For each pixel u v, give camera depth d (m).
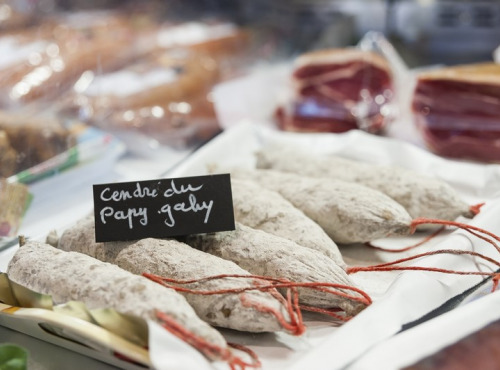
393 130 2.35
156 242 1.36
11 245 1.59
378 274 1.48
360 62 2.42
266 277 1.26
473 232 1.49
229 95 2.51
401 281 1.30
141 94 2.40
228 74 2.77
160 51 2.73
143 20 2.98
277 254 1.33
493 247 1.50
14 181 1.80
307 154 1.92
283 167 1.89
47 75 2.37
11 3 2.88
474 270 1.42
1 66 2.39
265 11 3.14
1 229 1.63
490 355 1.09
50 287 1.22
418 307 1.27
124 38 2.79
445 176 1.89
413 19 2.82
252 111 2.46
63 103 2.30
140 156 2.27
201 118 2.39
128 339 1.15
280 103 2.45
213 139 2.17
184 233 1.38
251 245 1.37
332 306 1.30
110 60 2.62
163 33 2.92
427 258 1.40
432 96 2.16
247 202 1.57
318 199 1.61
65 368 1.24
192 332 1.10
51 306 1.22
